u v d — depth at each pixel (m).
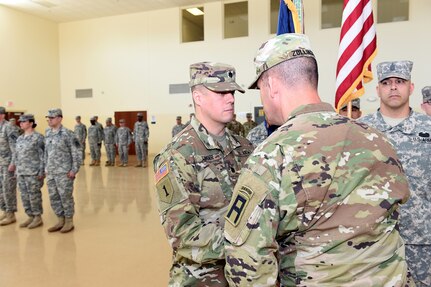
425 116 1.77
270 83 1.02
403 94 1.74
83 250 3.68
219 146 1.42
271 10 11.64
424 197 1.68
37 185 4.48
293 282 0.89
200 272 1.33
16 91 12.09
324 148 0.88
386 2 10.83
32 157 4.43
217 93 1.40
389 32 9.71
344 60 1.85
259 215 0.86
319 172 0.85
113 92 13.20
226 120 1.42
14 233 4.25
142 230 4.34
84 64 13.57
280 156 0.89
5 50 11.70
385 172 0.89
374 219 0.85
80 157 4.35
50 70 13.47
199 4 11.80
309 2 10.42
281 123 1.06
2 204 4.78
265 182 0.87
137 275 3.07
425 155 1.69
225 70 1.41
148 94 12.72
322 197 0.85
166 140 12.55
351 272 0.84
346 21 1.86
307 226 0.86
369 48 1.87
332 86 10.32
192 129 1.43
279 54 0.99
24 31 12.38
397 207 0.91
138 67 12.80
